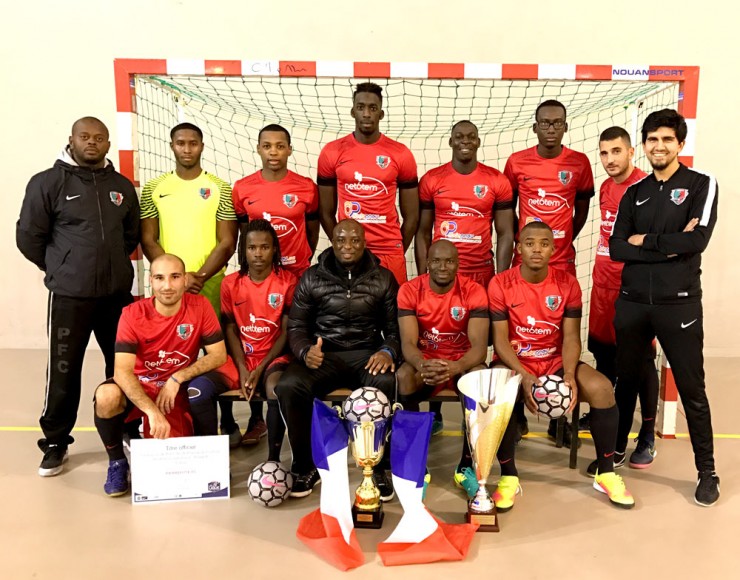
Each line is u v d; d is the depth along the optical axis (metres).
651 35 4.58
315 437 2.12
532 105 4.61
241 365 2.66
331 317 2.65
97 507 2.32
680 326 2.33
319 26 4.64
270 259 2.72
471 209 3.05
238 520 2.23
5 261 4.87
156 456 2.34
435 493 2.48
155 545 2.04
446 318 2.57
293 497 2.41
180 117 3.98
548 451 2.89
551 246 2.48
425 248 3.16
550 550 2.01
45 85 4.70
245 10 4.63
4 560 1.95
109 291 2.62
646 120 2.33
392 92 4.68
